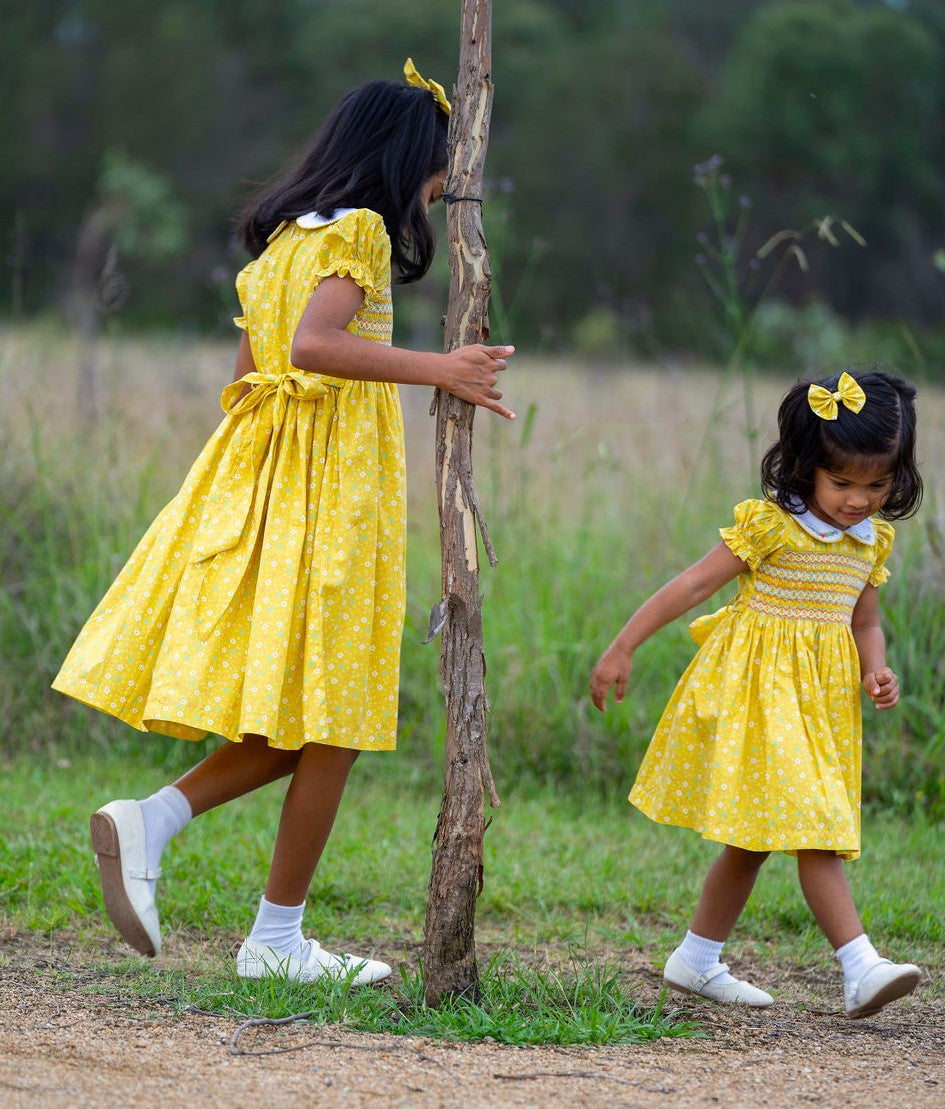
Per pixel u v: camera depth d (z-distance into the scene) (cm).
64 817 851
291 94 8612
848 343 3338
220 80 8556
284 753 585
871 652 619
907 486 600
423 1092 450
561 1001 579
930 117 7888
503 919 730
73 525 1128
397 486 586
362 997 559
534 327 6756
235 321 621
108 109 8475
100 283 1358
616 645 602
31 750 1038
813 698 586
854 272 7212
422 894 755
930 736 1009
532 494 1267
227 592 557
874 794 990
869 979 537
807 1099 464
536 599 1110
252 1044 497
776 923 736
